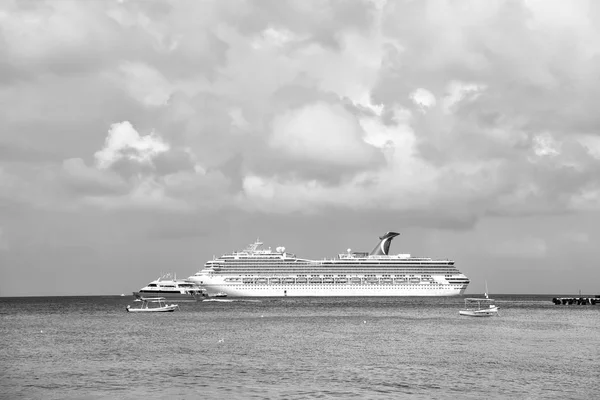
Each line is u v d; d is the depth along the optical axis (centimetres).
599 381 7312
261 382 7231
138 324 15888
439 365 8450
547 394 6644
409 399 6400
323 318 18138
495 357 9244
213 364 8519
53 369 8125
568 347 10531
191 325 15400
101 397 6475
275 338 11988
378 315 19775
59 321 17625
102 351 9956
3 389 6862
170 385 7062
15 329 14588
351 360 8919
